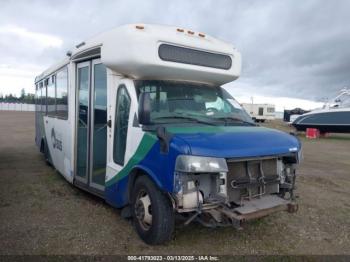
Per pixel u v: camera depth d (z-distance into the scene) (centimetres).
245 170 424
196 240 465
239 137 423
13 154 1188
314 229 533
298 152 473
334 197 733
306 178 931
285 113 3381
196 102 518
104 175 565
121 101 513
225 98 561
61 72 760
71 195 663
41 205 597
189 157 378
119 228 500
